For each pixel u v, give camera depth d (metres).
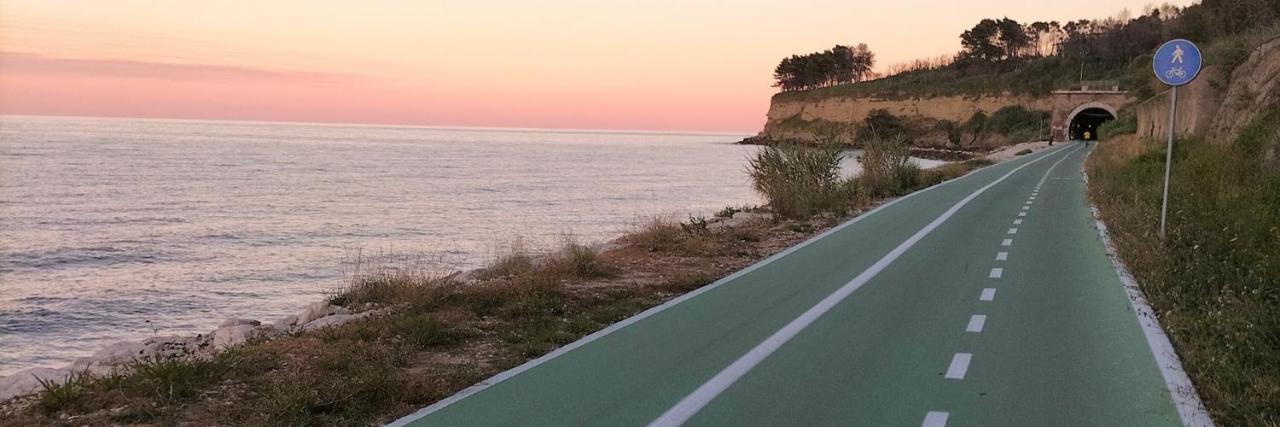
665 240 15.82
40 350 20.56
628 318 9.16
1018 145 123.00
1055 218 20.14
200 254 35.62
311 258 34.41
